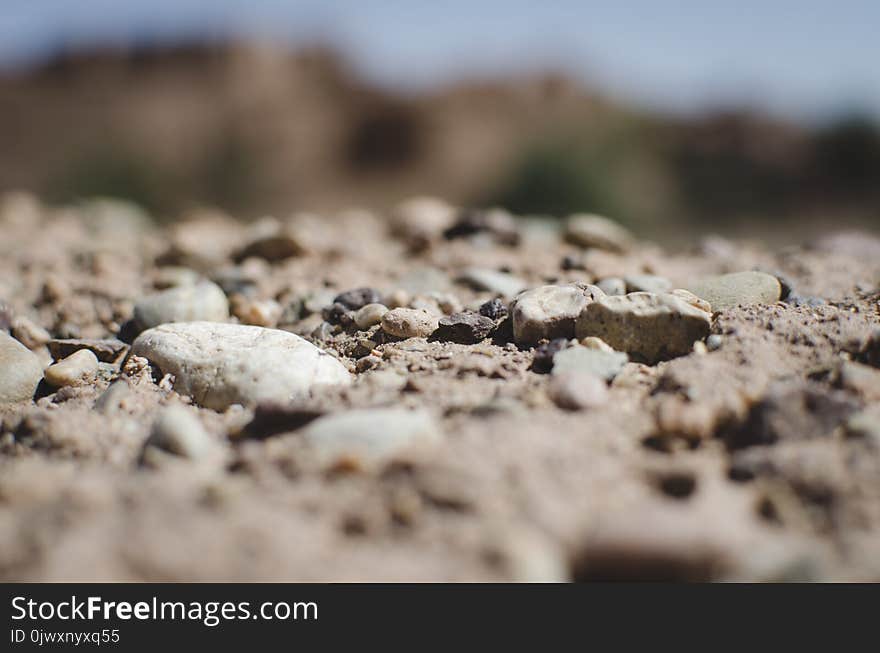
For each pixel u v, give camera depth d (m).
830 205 3.34
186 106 4.95
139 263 0.70
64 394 0.53
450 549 0.44
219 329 0.54
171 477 0.47
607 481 0.46
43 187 2.97
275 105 4.91
